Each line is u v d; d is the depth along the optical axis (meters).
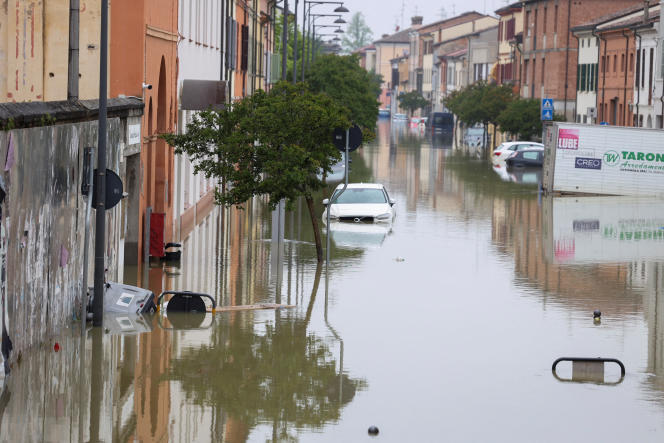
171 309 22.95
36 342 18.77
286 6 47.38
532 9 116.56
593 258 32.69
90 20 25.89
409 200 51.44
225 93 38.62
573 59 107.25
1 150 15.94
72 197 20.97
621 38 89.62
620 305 24.92
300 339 20.53
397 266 30.38
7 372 16.67
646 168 56.34
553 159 55.81
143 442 14.12
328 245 29.95
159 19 32.03
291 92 29.44
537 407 16.20
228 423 15.09
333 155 29.53
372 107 86.06
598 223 42.53
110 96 28.56
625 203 51.59
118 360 18.41
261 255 32.03
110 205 20.70
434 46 194.50
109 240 24.36
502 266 30.78
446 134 142.75
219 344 19.97
